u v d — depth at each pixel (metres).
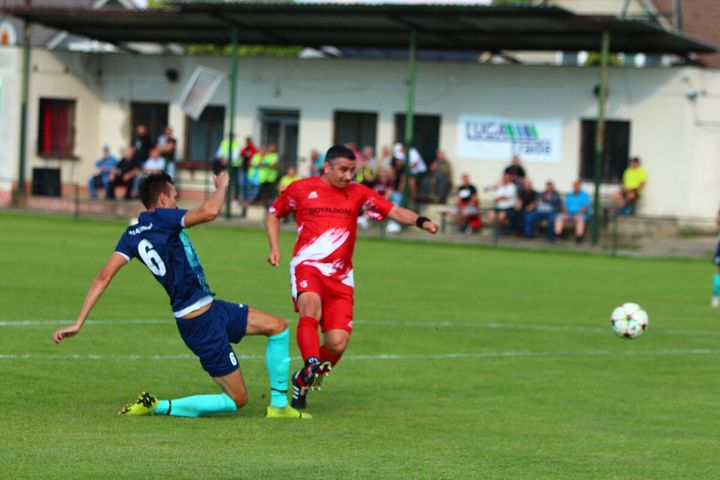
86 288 61.12
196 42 138.75
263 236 105.38
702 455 27.06
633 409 34.56
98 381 35.75
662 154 117.19
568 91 121.31
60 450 24.52
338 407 33.25
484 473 23.50
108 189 132.50
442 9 104.81
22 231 100.06
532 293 69.50
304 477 22.23
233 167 128.12
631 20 103.00
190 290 29.16
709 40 138.12
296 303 31.83
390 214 32.69
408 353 45.25
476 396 36.22
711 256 100.62
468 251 99.56
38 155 136.38
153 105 140.88
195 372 38.31
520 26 110.38
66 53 138.25
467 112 125.94
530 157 123.44
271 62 134.62
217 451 25.03
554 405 34.91
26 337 44.06
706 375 41.91
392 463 24.22
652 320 58.47
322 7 109.69
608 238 112.19
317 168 122.81
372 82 130.38
